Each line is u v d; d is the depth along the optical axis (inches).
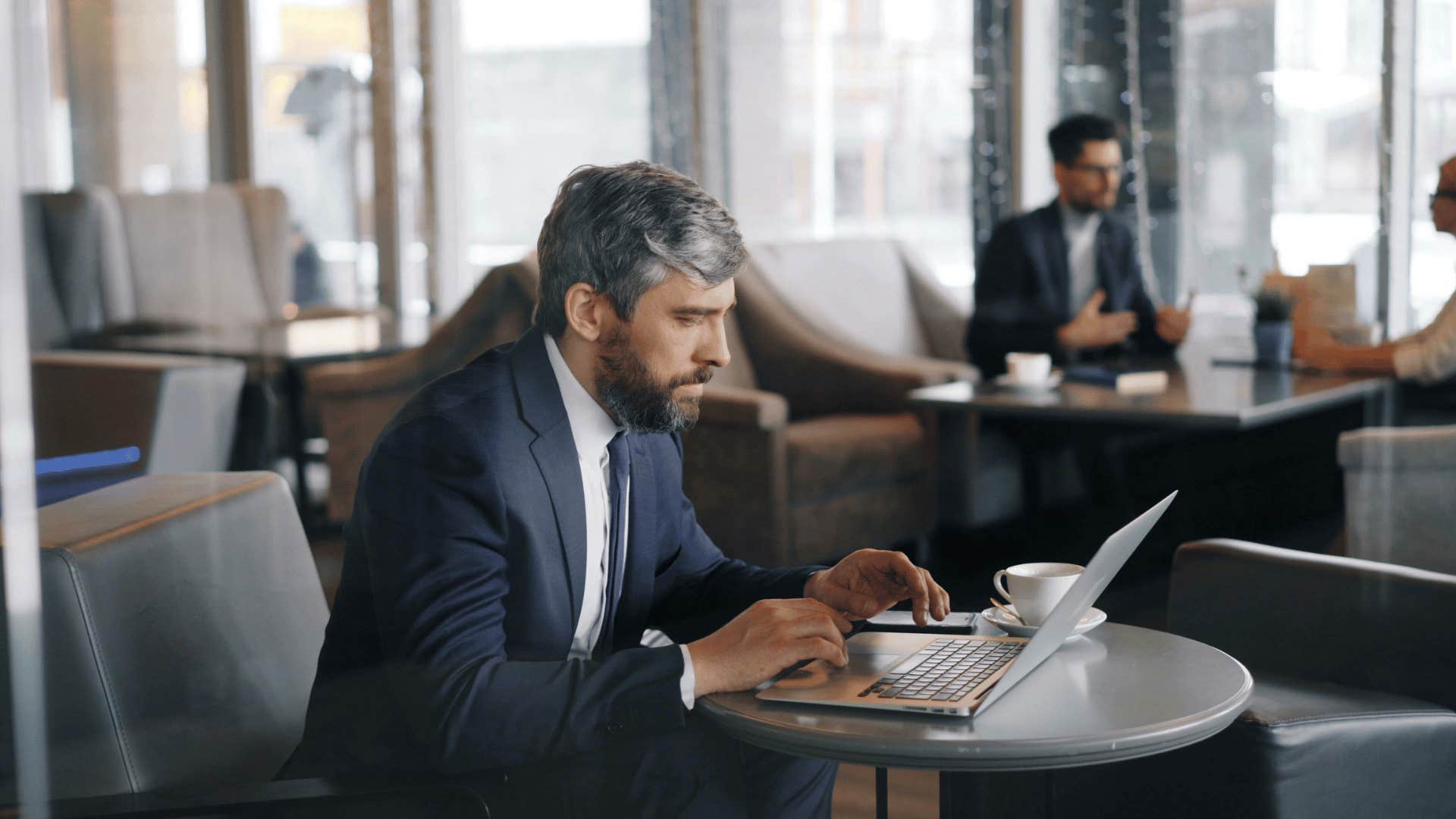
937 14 114.2
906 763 27.5
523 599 35.0
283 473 57.7
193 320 52.5
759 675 31.3
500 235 76.4
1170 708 29.3
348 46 62.3
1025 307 97.9
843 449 76.8
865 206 113.7
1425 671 43.3
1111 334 96.2
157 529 36.8
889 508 80.3
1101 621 36.0
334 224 60.8
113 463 49.4
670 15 103.6
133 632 35.9
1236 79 103.0
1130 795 40.1
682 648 32.1
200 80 53.2
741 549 73.8
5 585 35.8
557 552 35.4
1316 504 82.4
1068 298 98.0
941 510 84.7
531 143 85.2
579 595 36.1
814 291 92.6
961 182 115.3
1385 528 63.3
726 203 109.3
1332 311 87.3
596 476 37.5
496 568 33.9
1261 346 87.6
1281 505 84.1
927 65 114.6
